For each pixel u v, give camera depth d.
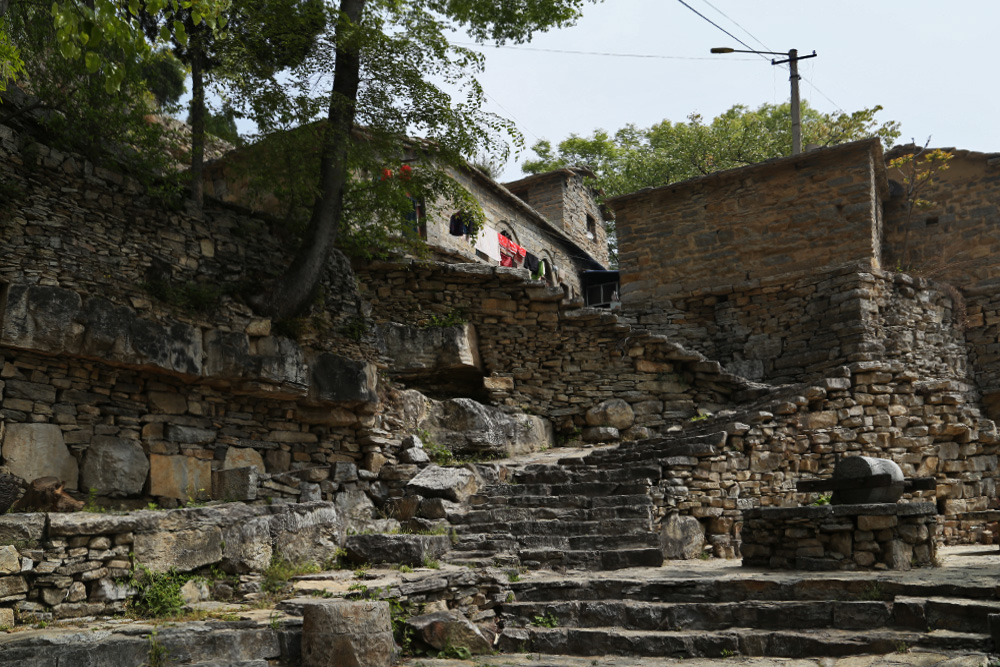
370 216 13.59
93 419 9.42
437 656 6.53
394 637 6.57
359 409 12.02
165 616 6.61
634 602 7.15
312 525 8.30
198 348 10.30
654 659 6.31
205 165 14.77
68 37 5.71
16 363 8.85
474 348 14.84
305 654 5.92
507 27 13.59
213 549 7.40
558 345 15.27
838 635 6.02
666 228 18.11
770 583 6.88
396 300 14.95
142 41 5.93
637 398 14.77
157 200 10.75
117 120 10.27
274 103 11.35
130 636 5.54
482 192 21.06
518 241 22.69
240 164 12.26
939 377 16.11
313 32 11.48
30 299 8.83
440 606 7.07
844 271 15.85
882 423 11.65
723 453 10.54
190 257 10.97
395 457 12.23
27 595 6.22
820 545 7.71
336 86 12.25
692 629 6.77
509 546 8.91
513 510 9.78
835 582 6.64
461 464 11.45
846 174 16.48
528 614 7.35
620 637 6.60
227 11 11.23
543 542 8.97
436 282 15.18
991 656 5.18
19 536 6.25
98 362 9.52
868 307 15.54
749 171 17.23
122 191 10.35
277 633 6.04
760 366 16.50
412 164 16.34
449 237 19.25
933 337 16.41
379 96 12.26
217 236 11.42
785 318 16.50
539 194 26.64
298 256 11.78
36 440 8.80
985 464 11.77
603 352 15.12
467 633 6.73
